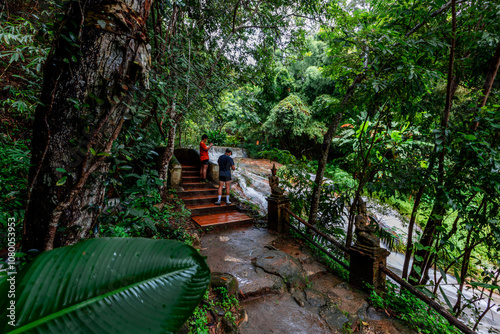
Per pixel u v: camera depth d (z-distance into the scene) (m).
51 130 1.08
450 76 2.54
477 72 2.90
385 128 3.62
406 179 2.84
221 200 5.97
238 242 4.04
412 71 2.48
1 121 3.32
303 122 11.92
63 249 0.61
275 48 5.38
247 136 14.55
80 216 1.19
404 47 2.73
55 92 1.07
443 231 2.62
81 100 1.06
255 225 5.01
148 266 0.66
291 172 4.97
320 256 3.92
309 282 3.06
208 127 10.64
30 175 1.14
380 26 3.42
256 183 8.51
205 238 4.15
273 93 6.01
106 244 0.66
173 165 5.78
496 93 2.80
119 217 1.75
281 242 4.25
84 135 1.10
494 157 2.08
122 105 1.22
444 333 2.32
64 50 1.05
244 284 2.70
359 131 3.81
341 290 2.91
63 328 0.51
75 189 1.10
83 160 1.10
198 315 1.89
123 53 1.14
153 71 2.73
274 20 4.75
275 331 2.16
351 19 4.04
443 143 2.44
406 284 2.59
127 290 0.60
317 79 12.67
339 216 4.36
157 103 2.68
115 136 1.24
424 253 2.86
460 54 3.10
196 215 5.07
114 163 1.43
